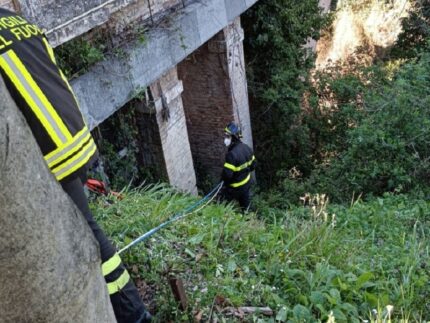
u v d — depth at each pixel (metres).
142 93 7.41
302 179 11.65
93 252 1.35
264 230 5.18
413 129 8.20
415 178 8.02
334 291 3.62
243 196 8.18
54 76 1.88
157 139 8.29
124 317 2.66
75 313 1.29
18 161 1.11
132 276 3.63
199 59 9.91
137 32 6.81
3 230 1.09
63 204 1.27
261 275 4.03
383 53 17.50
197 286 3.64
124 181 7.87
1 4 4.51
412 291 3.85
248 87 11.71
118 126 7.95
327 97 12.20
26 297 1.17
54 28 5.16
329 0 17.42
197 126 10.89
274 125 12.20
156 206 4.93
